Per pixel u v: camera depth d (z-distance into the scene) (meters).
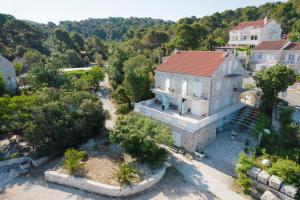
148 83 35.78
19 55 73.56
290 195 17.16
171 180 20.47
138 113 29.81
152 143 21.64
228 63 28.78
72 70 60.28
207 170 21.66
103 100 43.72
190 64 30.11
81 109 27.05
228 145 25.45
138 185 18.95
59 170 21.48
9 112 25.11
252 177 19.30
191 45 61.81
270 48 50.72
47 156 24.62
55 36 98.62
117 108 37.09
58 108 25.77
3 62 38.88
